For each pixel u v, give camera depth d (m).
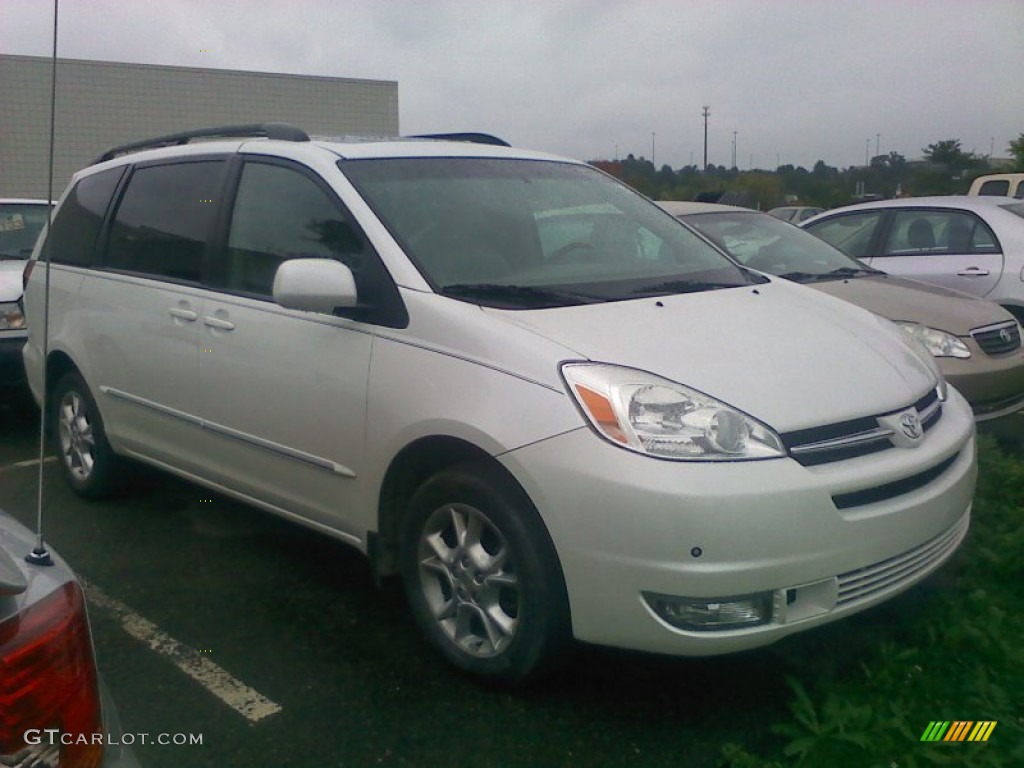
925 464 3.41
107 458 5.52
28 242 9.01
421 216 4.09
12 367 7.31
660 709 3.45
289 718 3.46
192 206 4.86
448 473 3.52
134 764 2.11
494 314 3.57
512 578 3.39
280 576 4.69
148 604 4.39
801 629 3.15
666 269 4.43
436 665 3.80
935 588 4.07
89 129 25.17
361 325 3.83
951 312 6.19
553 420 3.19
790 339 3.68
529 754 3.22
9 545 2.07
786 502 3.05
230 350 4.38
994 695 3.27
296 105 29.08
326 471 4.00
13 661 1.79
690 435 3.09
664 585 3.03
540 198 4.57
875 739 3.03
